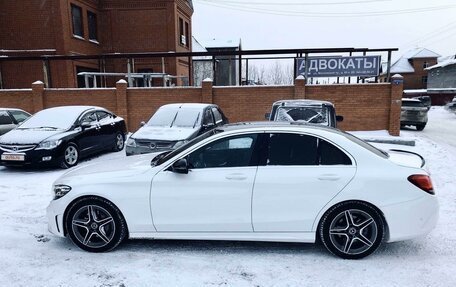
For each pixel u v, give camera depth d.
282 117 7.86
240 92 14.55
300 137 4.05
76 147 9.09
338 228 3.94
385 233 3.96
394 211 3.84
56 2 18.50
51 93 15.16
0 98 15.23
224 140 4.11
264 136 4.09
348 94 14.17
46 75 16.39
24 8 18.70
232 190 3.96
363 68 14.56
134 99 14.96
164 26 22.66
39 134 8.59
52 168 8.91
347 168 3.93
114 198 4.09
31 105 15.29
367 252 3.93
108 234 4.18
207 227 4.05
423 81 53.72
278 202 3.94
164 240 4.48
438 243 4.35
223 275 3.64
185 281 3.53
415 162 4.20
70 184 4.22
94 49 21.91
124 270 3.75
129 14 22.64
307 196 3.91
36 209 5.75
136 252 4.17
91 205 4.15
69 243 4.45
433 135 16.83
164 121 9.56
